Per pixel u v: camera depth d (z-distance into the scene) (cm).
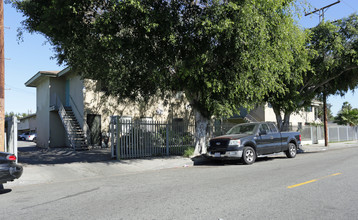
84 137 1958
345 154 1593
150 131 1491
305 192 647
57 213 529
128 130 1415
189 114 2569
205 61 1096
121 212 519
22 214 532
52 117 2295
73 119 2120
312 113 3700
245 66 1208
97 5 1059
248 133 1278
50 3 1098
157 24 1005
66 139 2309
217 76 1229
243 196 615
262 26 1085
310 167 1057
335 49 1648
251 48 1124
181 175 953
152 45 1148
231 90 1249
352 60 1653
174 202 579
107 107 2133
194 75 1168
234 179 830
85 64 1335
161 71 1178
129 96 1559
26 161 1376
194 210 518
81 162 1297
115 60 1266
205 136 1495
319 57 1712
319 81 1886
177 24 1080
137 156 1423
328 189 676
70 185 837
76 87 2159
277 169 1022
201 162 1364
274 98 1755
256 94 1279
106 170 1118
